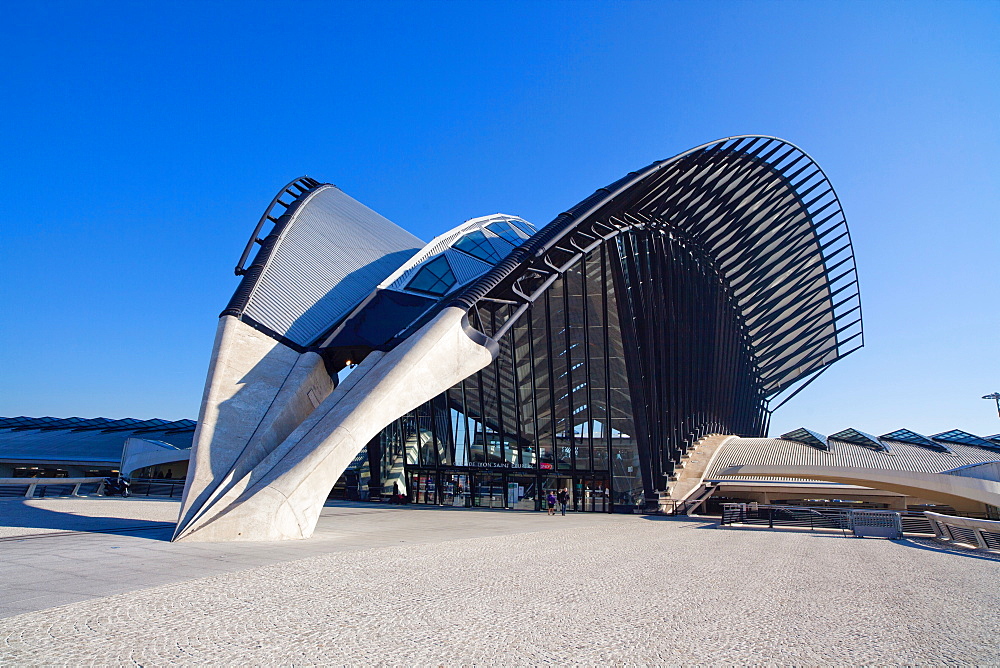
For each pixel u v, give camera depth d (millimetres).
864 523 22125
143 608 6145
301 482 14086
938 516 19203
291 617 6102
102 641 5008
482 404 33562
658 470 31812
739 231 41156
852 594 8617
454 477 35062
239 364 18312
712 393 40375
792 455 35188
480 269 28875
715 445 39281
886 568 11930
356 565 9648
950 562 13266
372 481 37844
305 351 20422
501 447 33531
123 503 24953
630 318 29781
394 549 11891
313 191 31781
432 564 10148
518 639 5609
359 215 33250
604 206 26016
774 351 53156
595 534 17891
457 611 6656
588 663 4949
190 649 4926
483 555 11672
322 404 17516
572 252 25641
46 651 4672
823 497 37656
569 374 31203
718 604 7566
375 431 16172
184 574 8141
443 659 4938
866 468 31078
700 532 20688
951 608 7660
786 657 5258
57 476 61562
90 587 7035
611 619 6523
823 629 6340
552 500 29391
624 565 11023
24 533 12508
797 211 44625
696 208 34844
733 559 12711
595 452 31891
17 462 59562
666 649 5422
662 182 29281
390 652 5078
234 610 6273
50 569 8234
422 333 18781
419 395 17625
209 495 13984
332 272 25125
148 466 51375
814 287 49750
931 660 5246
